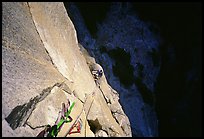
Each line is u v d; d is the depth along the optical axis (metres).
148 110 30.42
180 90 34.97
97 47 26.27
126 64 28.55
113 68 26.95
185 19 34.38
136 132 25.64
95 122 13.89
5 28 9.05
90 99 14.39
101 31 27.62
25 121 8.16
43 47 11.34
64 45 13.85
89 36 25.97
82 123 11.98
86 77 15.46
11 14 9.66
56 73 11.50
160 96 33.12
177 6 33.75
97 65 18.59
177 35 34.72
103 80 19.19
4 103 7.59
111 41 27.86
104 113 15.34
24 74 9.01
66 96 11.27
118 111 18.86
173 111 33.88
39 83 9.66
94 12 27.98
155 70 32.62
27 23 10.63
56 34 13.14
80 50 19.05
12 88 8.12
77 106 12.20
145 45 31.45
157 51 32.97
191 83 35.72
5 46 8.69
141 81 30.28
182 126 34.12
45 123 9.02
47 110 9.37
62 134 9.91
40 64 10.48
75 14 25.92
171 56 34.53
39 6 11.85
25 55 9.66
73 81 13.12
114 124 16.47
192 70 35.69
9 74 8.27
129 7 31.48
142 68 30.50
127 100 27.42
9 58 8.61
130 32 30.33
